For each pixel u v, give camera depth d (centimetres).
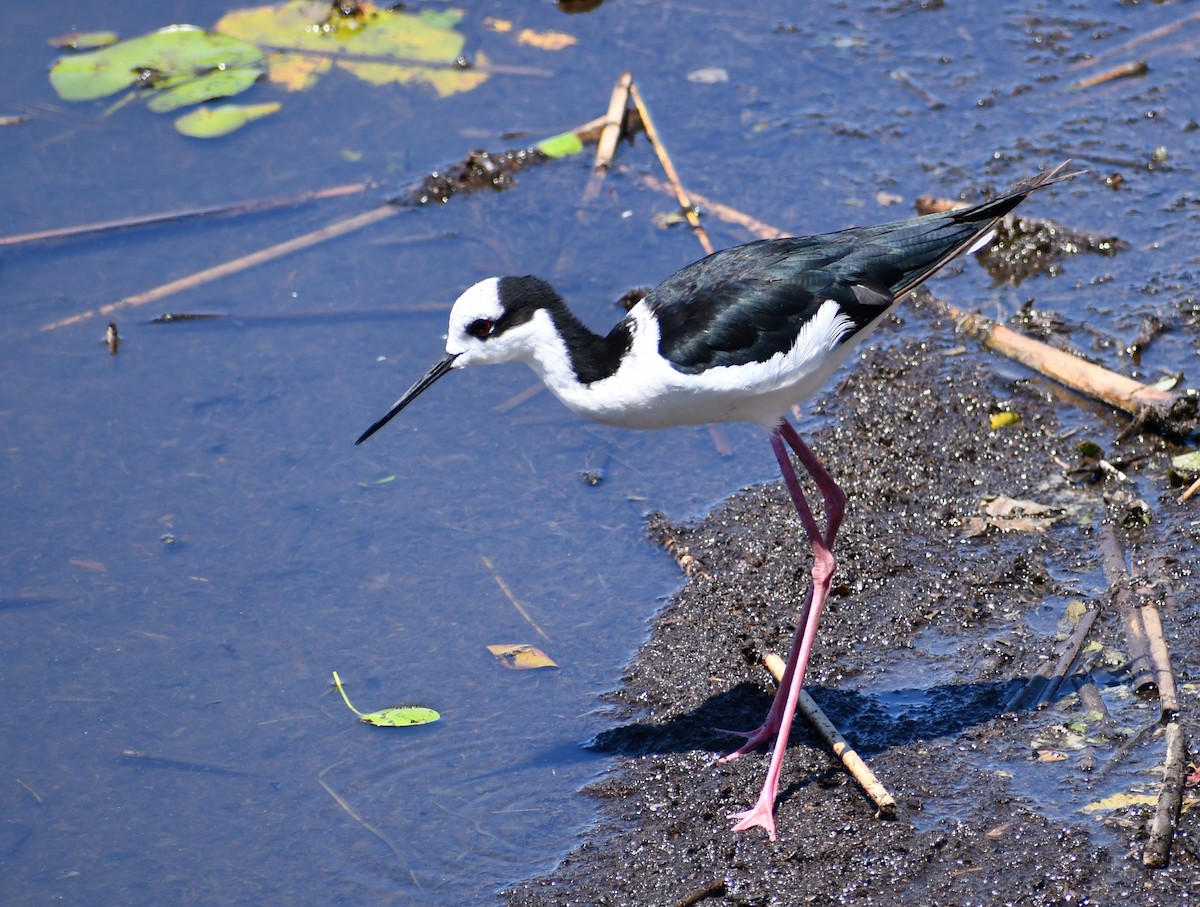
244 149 1416
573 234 1294
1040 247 1220
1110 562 921
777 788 786
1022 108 1412
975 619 899
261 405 1127
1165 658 826
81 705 880
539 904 733
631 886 739
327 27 1584
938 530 977
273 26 1588
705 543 991
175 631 934
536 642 917
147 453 1087
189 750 848
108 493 1050
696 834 768
